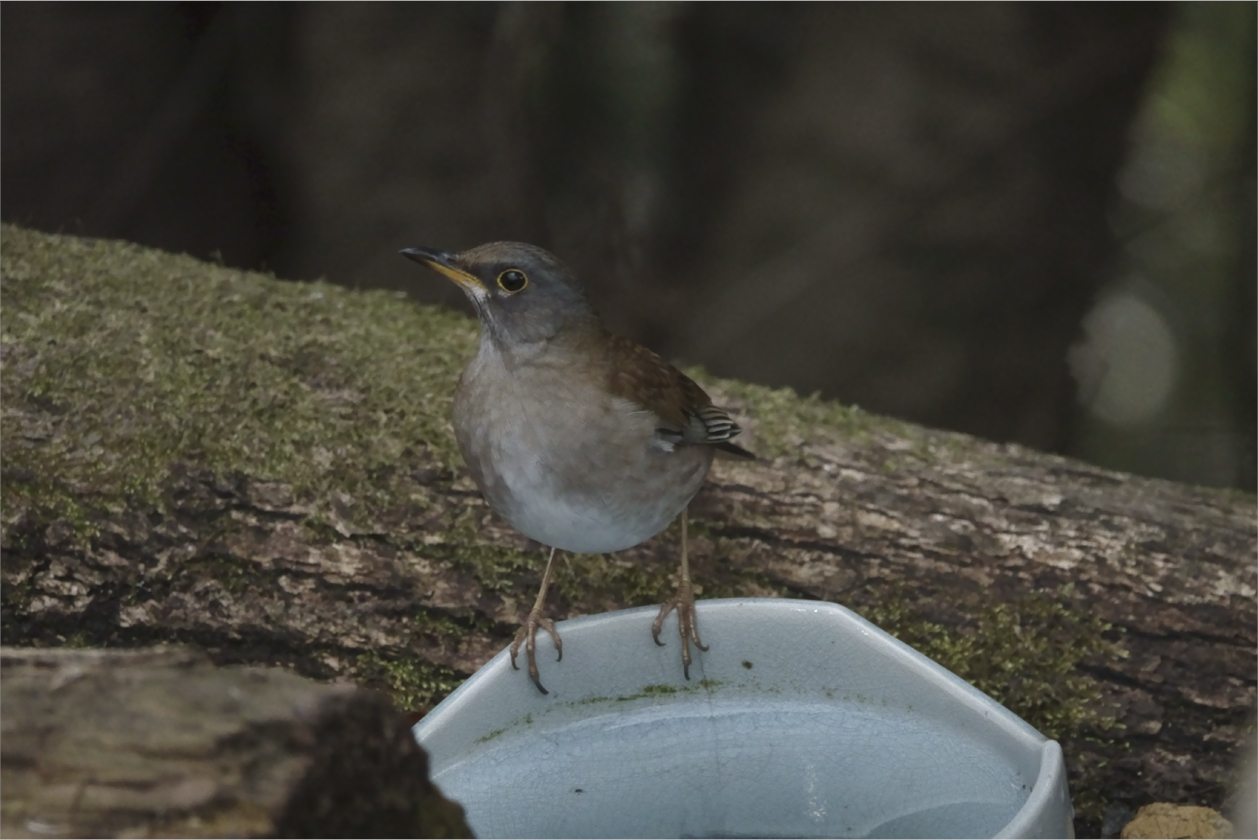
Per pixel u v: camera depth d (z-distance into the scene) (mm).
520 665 7090
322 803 4203
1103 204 14859
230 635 9031
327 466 9422
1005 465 10570
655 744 6773
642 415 7648
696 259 14617
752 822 6133
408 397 10109
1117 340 17953
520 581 9250
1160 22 14102
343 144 14125
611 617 7285
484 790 6445
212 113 14586
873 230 14188
